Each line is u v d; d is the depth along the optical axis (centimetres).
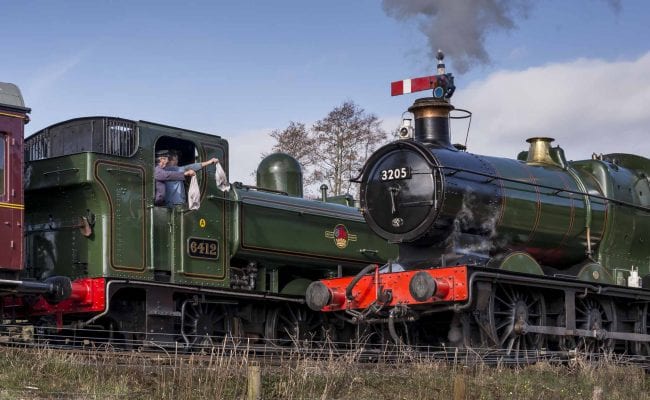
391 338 1492
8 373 966
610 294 1513
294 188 1670
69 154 1294
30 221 1362
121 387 966
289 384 1045
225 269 1435
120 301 1326
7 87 1210
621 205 1625
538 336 1412
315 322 1597
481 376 1189
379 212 1422
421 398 1073
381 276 1348
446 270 1292
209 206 1423
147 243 1329
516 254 1418
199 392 979
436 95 1455
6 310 1317
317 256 1602
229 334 1434
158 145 1414
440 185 1355
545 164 1581
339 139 3959
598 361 1394
